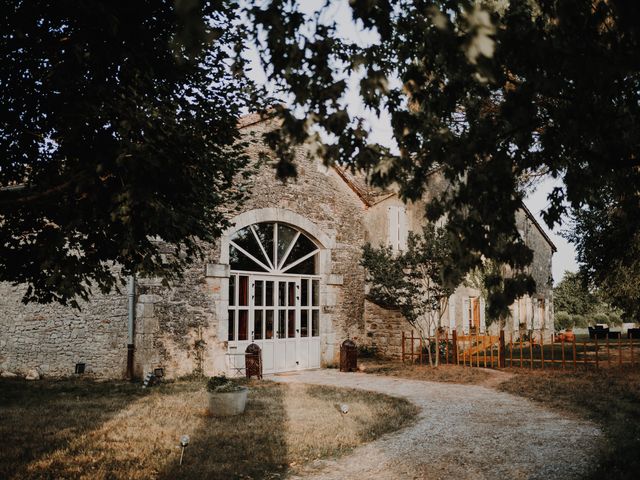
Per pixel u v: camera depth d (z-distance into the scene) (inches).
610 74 116.3
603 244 503.5
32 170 203.2
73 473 197.5
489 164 132.4
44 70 187.0
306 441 243.4
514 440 243.4
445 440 247.1
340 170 580.7
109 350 442.6
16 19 177.2
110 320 445.4
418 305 513.0
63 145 189.9
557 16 120.0
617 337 974.4
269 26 108.3
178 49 187.0
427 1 115.0
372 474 202.2
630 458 201.6
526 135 136.6
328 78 114.1
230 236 474.6
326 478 198.5
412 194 131.3
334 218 578.6
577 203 141.3
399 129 125.6
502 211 132.3
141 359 413.1
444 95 128.2
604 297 558.6
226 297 464.1
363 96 116.9
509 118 117.0
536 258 906.1
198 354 442.9
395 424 280.5
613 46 118.0
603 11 118.3
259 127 495.2
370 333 606.2
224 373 458.0
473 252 140.0
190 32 105.0
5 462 209.3
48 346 481.4
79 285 191.0
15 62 183.6
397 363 560.4
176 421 282.2
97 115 177.3
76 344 464.8
